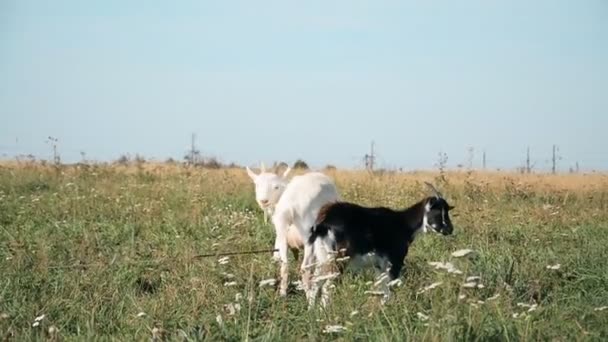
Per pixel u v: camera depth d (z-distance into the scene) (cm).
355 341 772
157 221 1567
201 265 1111
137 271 1111
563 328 790
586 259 1189
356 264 1010
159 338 791
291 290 1076
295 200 1101
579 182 2394
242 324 821
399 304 837
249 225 1541
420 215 1041
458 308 766
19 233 1415
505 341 743
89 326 841
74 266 1095
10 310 909
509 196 2123
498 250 1252
